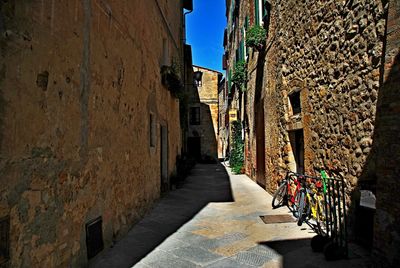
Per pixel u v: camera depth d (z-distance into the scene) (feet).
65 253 9.94
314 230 16.85
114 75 15.07
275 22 26.66
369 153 12.77
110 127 14.40
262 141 34.04
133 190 18.25
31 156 8.20
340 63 15.16
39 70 8.63
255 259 12.94
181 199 27.32
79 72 11.16
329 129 16.43
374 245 10.81
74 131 10.71
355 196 13.96
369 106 12.73
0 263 6.86
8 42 7.35
